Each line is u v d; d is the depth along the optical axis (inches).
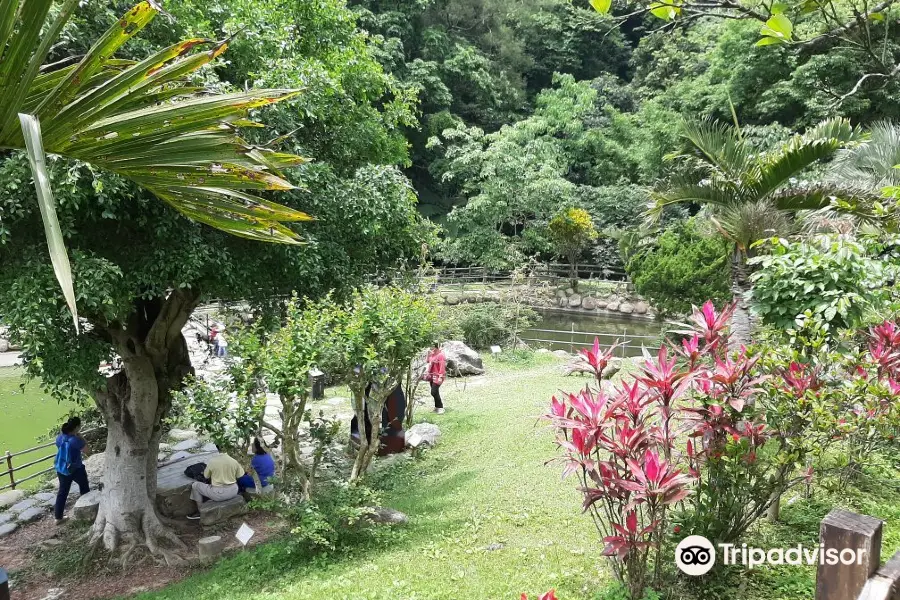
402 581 182.4
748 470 145.6
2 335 240.8
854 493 186.9
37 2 62.9
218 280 261.4
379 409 279.7
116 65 78.2
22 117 57.6
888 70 121.6
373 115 353.1
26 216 206.5
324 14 336.2
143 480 299.4
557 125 1143.6
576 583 161.2
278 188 84.4
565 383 473.4
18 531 329.1
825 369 160.1
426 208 1173.7
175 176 80.9
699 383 145.8
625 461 131.3
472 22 1253.7
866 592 89.4
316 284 287.4
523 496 246.5
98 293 210.4
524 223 1103.0
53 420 506.9
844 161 364.5
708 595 142.5
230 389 252.2
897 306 178.5
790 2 104.3
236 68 276.2
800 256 187.3
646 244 599.8
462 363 576.1
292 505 253.4
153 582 266.2
